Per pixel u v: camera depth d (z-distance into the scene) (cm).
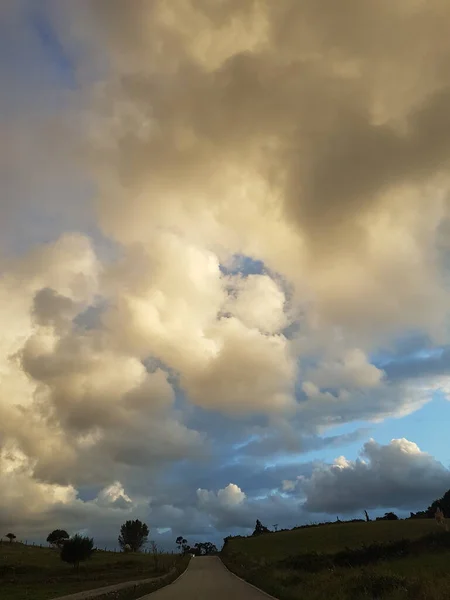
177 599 2523
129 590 3155
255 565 5897
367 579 2225
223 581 4050
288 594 2419
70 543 7275
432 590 1730
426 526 9481
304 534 11369
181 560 9519
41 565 7662
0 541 11969
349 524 12412
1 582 5562
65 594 3828
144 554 11988
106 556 9900
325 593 2233
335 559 5466
